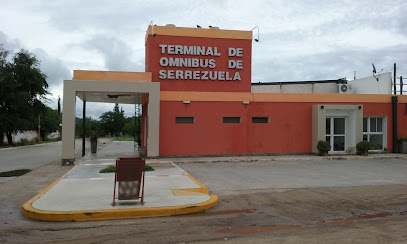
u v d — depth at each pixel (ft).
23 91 115.96
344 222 22.84
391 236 19.54
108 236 19.80
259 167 50.31
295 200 29.09
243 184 36.14
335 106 64.54
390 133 69.67
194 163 54.90
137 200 26.94
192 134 61.98
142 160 25.52
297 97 66.23
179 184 33.94
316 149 64.85
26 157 74.02
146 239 19.25
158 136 57.93
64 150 53.52
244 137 63.87
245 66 71.00
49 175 43.19
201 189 31.58
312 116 66.44
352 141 66.03
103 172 42.27
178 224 22.31
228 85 70.28
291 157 60.95
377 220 23.27
